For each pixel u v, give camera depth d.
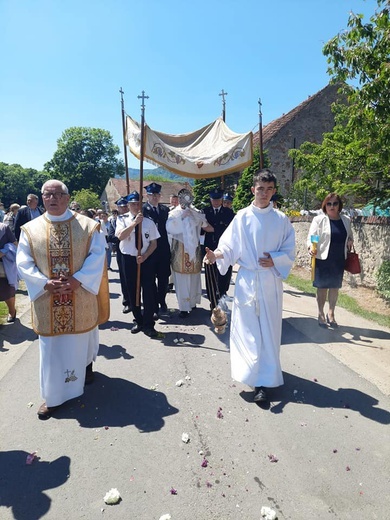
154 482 2.64
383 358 4.62
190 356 4.71
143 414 3.44
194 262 6.12
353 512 2.38
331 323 5.79
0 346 5.09
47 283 3.26
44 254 3.33
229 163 6.15
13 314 6.00
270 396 3.75
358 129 6.03
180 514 2.38
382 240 7.11
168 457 2.88
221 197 6.42
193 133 7.46
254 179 3.71
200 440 3.08
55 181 3.34
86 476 2.69
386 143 5.79
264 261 3.61
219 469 2.76
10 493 2.54
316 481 2.63
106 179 60.34
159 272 6.40
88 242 3.46
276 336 3.72
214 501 2.47
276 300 3.71
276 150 18.70
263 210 3.66
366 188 8.09
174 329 5.73
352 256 5.57
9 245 5.73
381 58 5.56
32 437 3.11
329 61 5.90
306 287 8.45
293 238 3.75
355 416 3.40
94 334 3.92
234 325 3.80
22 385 3.97
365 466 2.78
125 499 2.49
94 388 3.91
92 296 3.51
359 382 4.02
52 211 3.35
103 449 2.97
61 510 2.41
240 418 3.38
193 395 3.77
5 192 69.50
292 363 4.48
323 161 8.73
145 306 5.37
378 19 5.51
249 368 3.62
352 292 7.59
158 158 5.76
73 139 58.78
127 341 5.23
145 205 6.41
